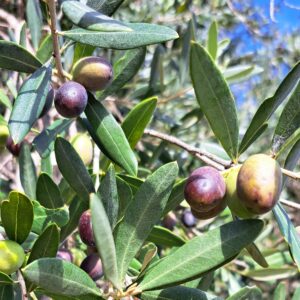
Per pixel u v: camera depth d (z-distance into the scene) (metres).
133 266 0.32
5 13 0.55
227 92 0.24
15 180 0.45
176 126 0.54
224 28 0.81
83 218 0.25
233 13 0.76
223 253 0.22
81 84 0.28
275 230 0.73
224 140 0.25
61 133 0.35
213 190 0.23
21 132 0.26
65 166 0.28
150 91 0.54
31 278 0.20
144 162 0.52
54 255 0.24
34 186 0.35
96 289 0.22
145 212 0.23
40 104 0.27
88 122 0.29
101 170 0.36
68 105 0.26
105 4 0.29
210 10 0.76
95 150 0.32
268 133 0.79
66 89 0.26
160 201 0.23
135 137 0.32
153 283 0.22
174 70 0.61
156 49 0.54
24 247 0.27
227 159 0.46
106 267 0.19
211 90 0.24
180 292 0.23
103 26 0.24
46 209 0.27
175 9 0.71
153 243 0.33
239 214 0.23
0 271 0.23
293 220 0.82
